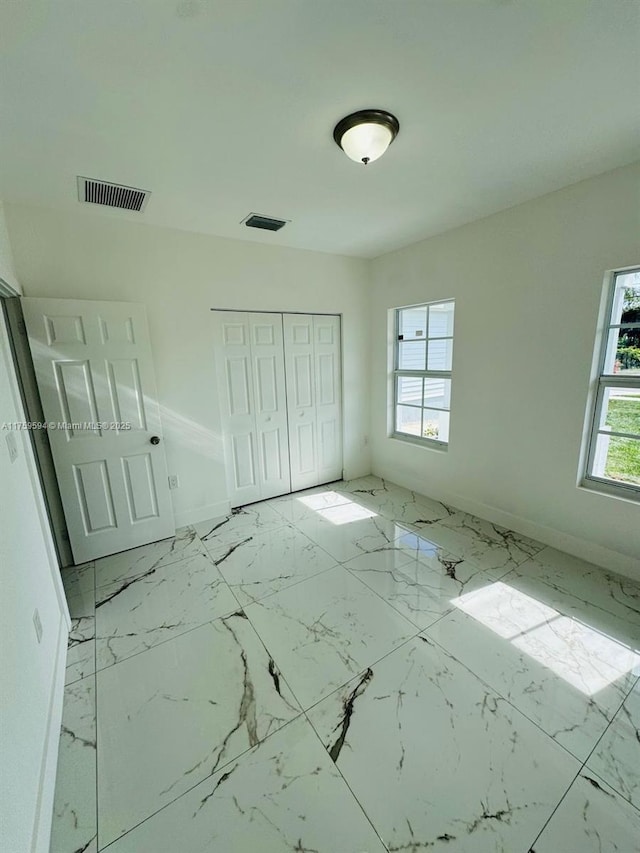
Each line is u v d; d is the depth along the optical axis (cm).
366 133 156
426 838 111
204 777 129
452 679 164
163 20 108
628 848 108
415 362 375
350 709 152
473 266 289
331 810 119
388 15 109
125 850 111
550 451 262
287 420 370
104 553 272
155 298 280
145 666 176
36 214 233
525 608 207
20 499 154
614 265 215
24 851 99
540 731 141
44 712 136
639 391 223
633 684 159
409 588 228
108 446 266
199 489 321
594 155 192
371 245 338
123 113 149
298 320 361
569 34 117
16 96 136
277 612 210
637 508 223
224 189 219
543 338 255
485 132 170
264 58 123
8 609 119
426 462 364
